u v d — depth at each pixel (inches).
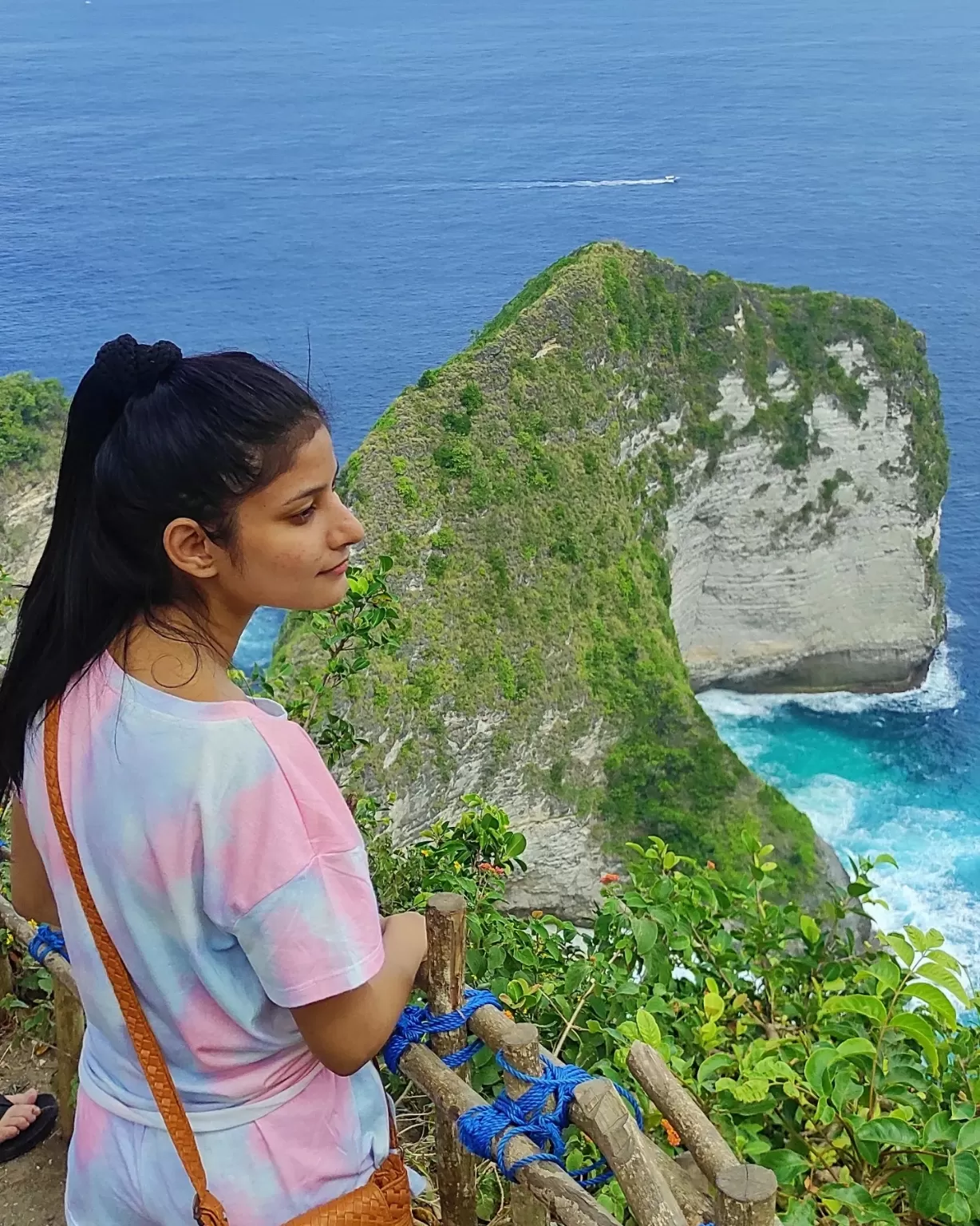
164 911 78.7
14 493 1840.6
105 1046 89.7
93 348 4933.6
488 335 2124.8
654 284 2140.7
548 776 1759.4
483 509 1747.0
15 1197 155.6
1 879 198.2
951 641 2689.5
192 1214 85.4
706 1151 96.2
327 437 82.0
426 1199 146.7
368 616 255.0
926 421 2391.7
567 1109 98.0
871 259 6407.5
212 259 6599.4
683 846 1800.0
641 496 2101.4
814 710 2475.4
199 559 80.3
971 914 1910.7
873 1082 162.1
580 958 207.5
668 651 1926.7
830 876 1835.6
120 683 80.4
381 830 317.4
